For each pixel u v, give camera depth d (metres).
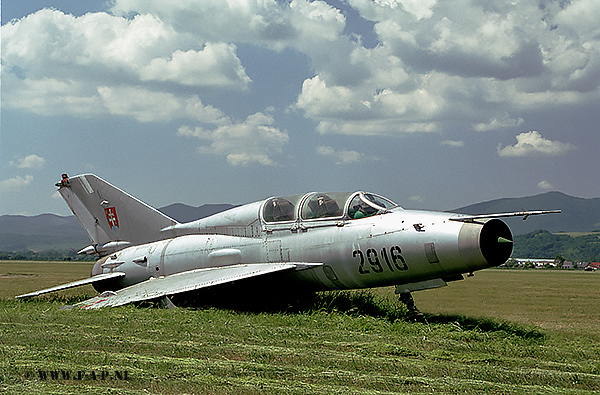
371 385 5.73
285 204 14.16
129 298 13.03
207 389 5.37
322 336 8.63
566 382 6.22
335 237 12.85
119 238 18.27
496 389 5.78
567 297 19.83
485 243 10.79
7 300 16.09
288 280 13.87
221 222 15.48
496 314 14.41
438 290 22.92
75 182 19.14
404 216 12.09
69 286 16.45
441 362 7.01
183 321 9.81
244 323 9.78
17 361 6.25
